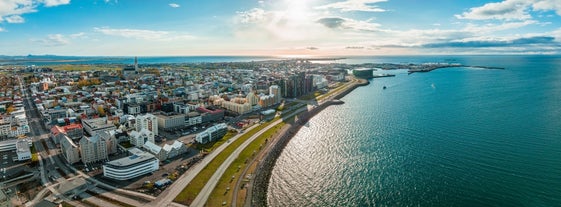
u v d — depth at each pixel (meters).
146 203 181.50
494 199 190.50
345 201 194.75
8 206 175.25
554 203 184.38
